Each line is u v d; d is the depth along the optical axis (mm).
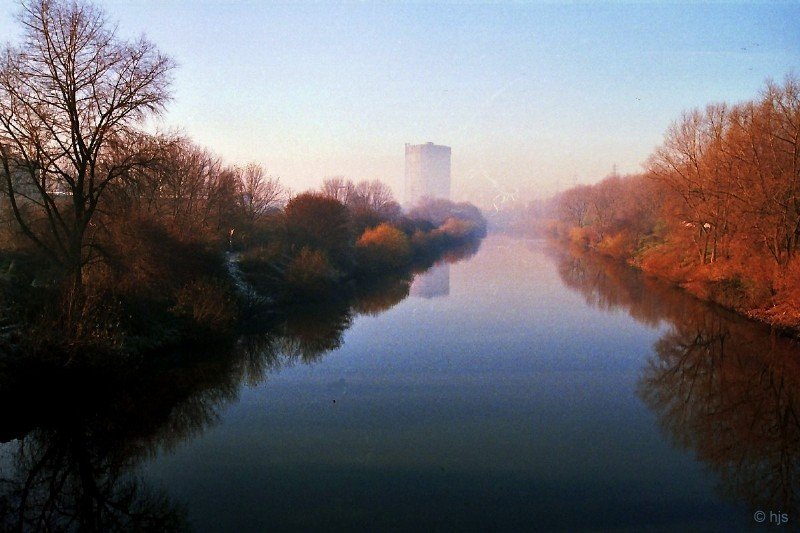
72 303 17797
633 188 71312
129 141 21703
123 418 16984
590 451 14609
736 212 33719
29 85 19312
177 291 24297
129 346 20453
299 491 12266
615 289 44219
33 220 22109
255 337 27250
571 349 25469
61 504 12102
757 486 12750
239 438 15320
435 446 14789
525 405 18078
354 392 19234
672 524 11164
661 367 22766
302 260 37250
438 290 44125
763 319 29781
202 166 40250
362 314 33625
